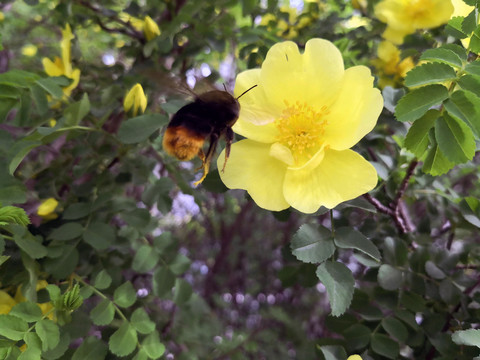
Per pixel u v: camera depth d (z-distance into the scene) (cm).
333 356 12
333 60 12
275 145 11
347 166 11
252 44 18
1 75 13
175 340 17
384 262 13
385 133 16
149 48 17
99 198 14
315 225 11
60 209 15
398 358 14
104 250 14
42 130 12
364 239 11
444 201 16
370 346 13
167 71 17
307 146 12
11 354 10
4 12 25
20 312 10
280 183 12
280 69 12
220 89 12
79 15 19
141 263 14
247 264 38
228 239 37
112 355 12
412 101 10
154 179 15
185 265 14
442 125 10
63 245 13
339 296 10
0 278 12
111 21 20
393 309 13
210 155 12
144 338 12
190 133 12
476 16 11
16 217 11
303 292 35
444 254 14
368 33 18
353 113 11
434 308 14
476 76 10
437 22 16
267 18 19
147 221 14
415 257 14
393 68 17
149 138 14
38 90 13
